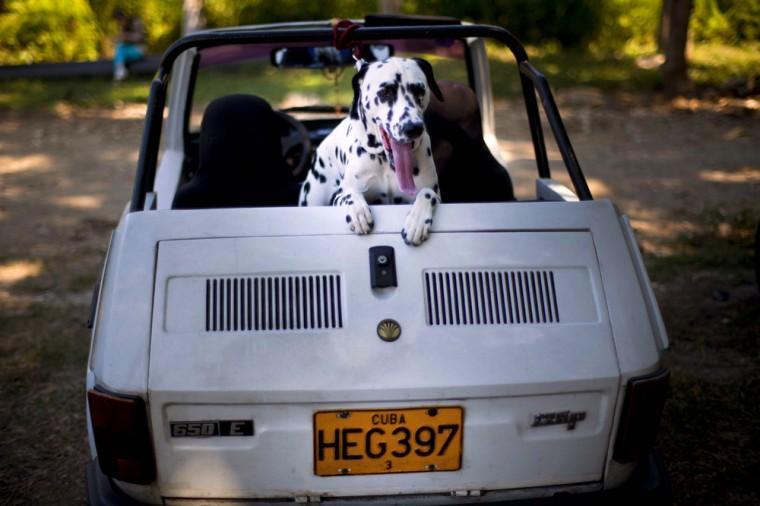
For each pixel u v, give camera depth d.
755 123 11.73
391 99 2.72
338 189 3.02
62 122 12.08
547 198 3.56
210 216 2.55
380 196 2.95
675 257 6.26
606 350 2.42
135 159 10.04
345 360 2.34
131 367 2.30
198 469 2.35
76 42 17.89
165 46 19.27
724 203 7.91
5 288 5.88
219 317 2.38
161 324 2.36
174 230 2.51
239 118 3.41
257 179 3.44
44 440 3.92
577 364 2.39
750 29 18.89
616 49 19.67
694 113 12.49
